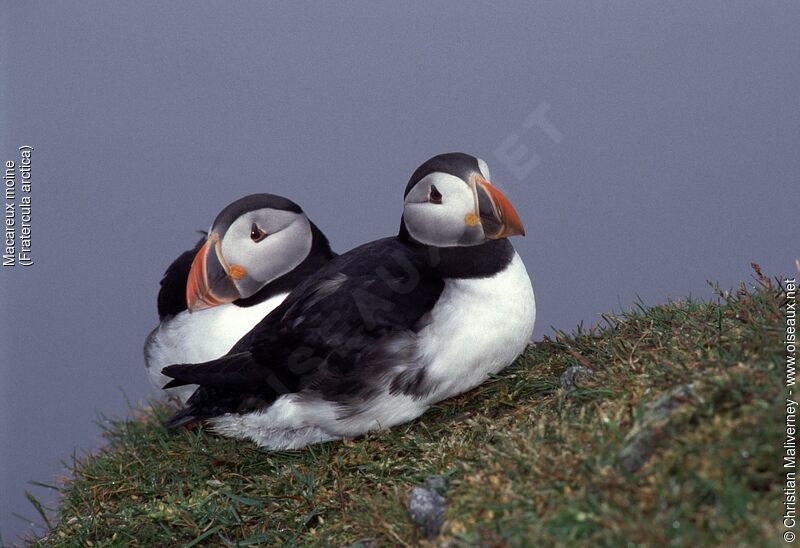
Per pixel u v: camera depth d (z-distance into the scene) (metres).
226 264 9.40
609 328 8.71
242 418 8.44
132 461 9.11
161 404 11.04
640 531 4.94
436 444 7.60
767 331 6.59
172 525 8.01
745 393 5.79
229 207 9.55
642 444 5.75
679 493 5.16
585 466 5.79
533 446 6.40
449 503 6.30
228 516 7.84
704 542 4.80
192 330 9.72
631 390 6.64
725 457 5.25
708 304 8.19
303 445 8.41
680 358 6.88
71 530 8.31
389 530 6.45
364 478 7.73
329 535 7.04
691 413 5.77
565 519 5.35
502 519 5.68
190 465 8.68
